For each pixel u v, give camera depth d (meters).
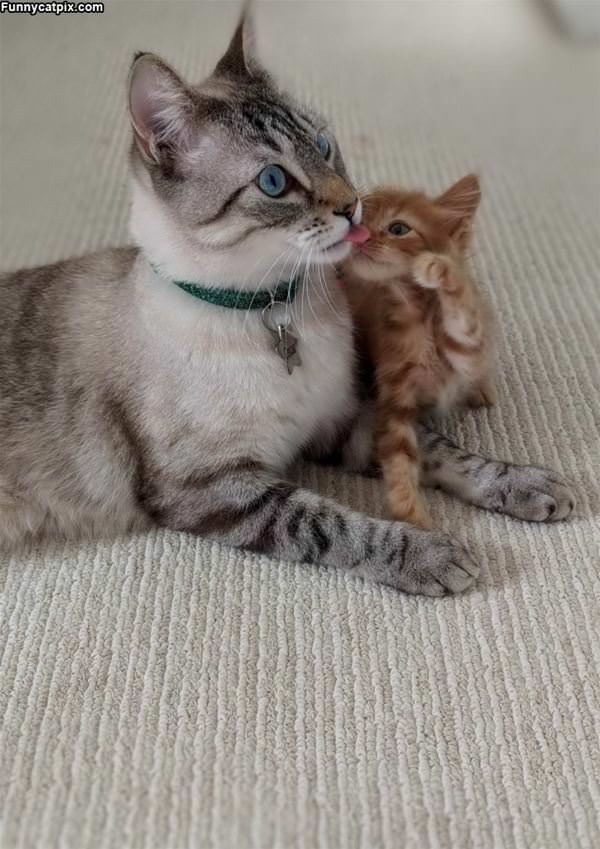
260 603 1.22
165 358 1.28
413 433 1.37
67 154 2.28
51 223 2.03
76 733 1.07
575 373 1.55
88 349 1.35
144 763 1.04
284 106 1.26
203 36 2.74
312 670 1.13
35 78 2.61
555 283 1.77
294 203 1.20
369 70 2.58
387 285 1.35
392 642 1.16
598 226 1.93
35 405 1.37
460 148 2.22
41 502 1.37
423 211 1.32
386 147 2.23
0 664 1.16
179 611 1.21
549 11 2.85
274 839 0.95
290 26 2.83
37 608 1.24
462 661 1.13
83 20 2.88
